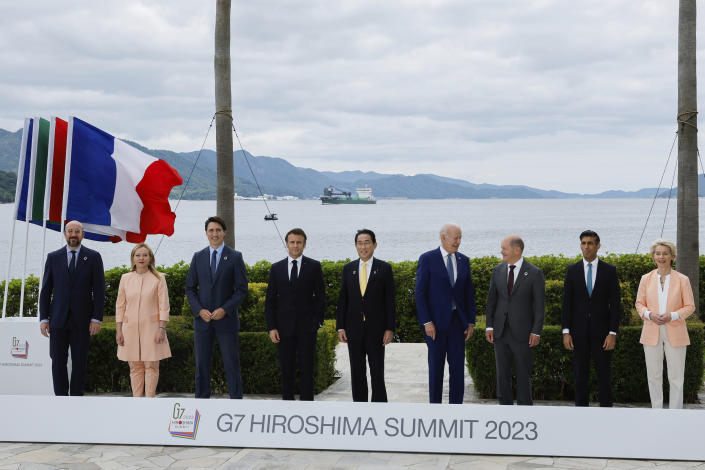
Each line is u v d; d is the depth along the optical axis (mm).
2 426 6156
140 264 7457
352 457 5648
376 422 5891
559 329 7703
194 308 7242
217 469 5328
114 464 5473
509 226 84562
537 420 5746
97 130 8578
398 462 5508
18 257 36719
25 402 6254
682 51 9695
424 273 6844
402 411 5906
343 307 6918
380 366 6801
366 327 6785
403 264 12906
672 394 6676
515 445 5684
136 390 7508
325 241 56812
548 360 7688
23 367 7402
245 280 7395
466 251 40406
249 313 8430
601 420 5688
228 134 10266
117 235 8914
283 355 6953
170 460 5574
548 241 52594
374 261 6887
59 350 7199
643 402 7625
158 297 7500
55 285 7234
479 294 12070
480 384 8000
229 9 10273
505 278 6816
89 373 8352
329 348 8891
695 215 9727
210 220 7418
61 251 7316
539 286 6664
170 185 8859
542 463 5457
